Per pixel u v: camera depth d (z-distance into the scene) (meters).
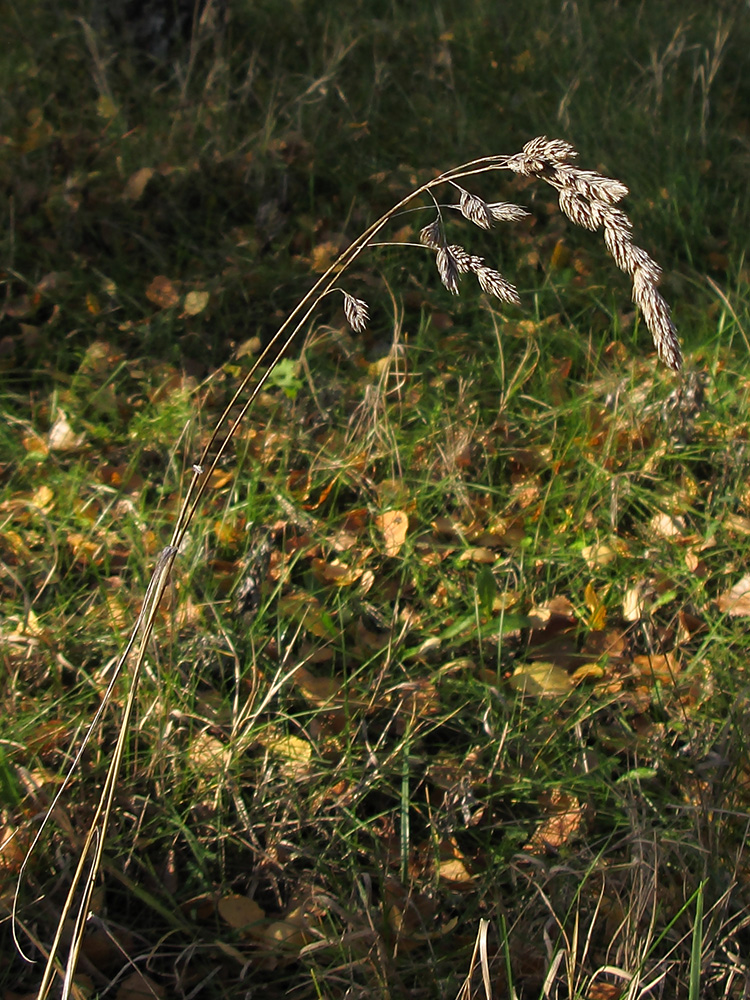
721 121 5.14
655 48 5.54
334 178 4.40
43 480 2.93
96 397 3.25
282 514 2.81
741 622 2.56
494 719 2.25
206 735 2.17
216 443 3.13
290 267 3.94
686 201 4.41
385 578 2.64
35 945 1.82
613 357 3.60
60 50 5.12
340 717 2.25
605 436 3.15
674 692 2.28
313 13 5.60
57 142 4.35
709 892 1.88
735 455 3.00
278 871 1.97
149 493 2.96
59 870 1.91
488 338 3.69
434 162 4.57
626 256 1.20
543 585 2.63
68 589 2.57
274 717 2.24
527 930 1.87
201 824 2.00
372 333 3.77
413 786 2.17
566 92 4.89
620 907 1.88
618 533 2.86
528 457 3.09
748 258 4.26
